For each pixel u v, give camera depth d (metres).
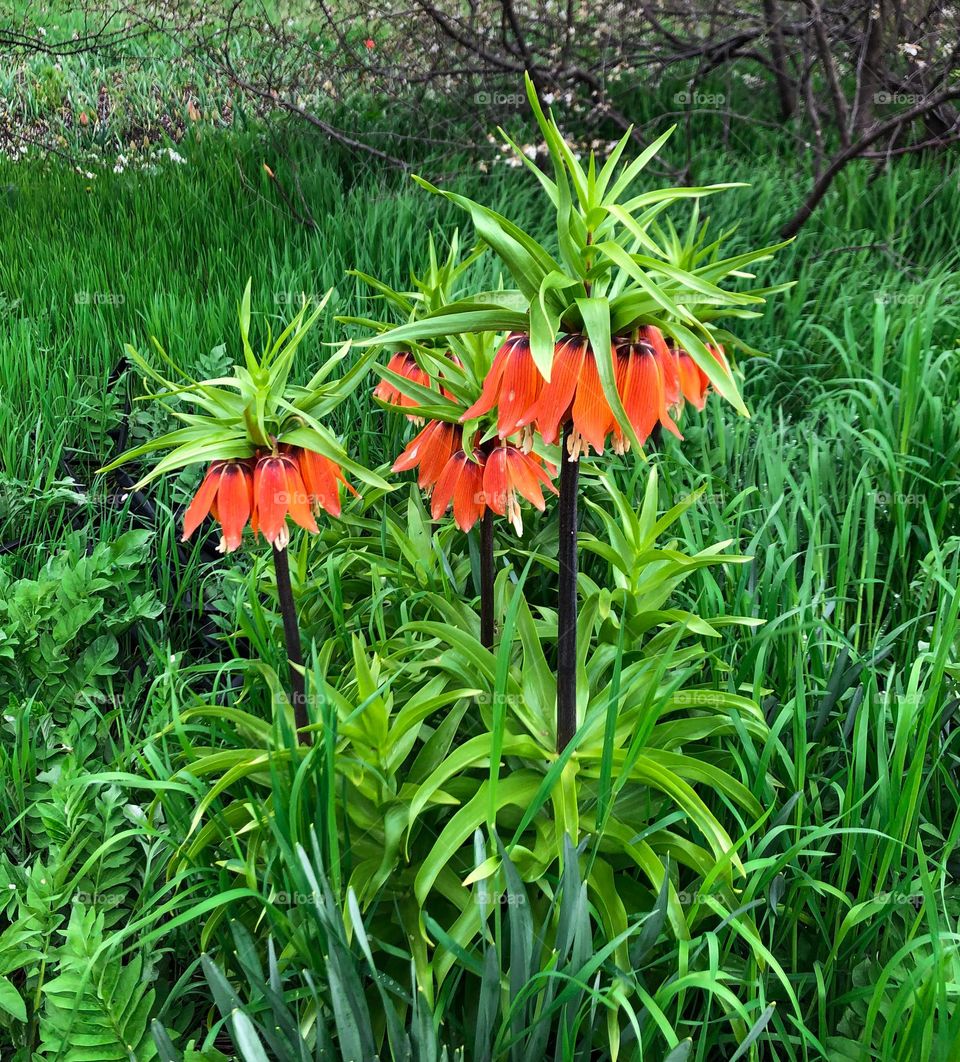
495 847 1.86
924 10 6.82
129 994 2.08
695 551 2.82
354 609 2.84
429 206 5.63
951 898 2.33
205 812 2.33
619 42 6.86
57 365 4.30
